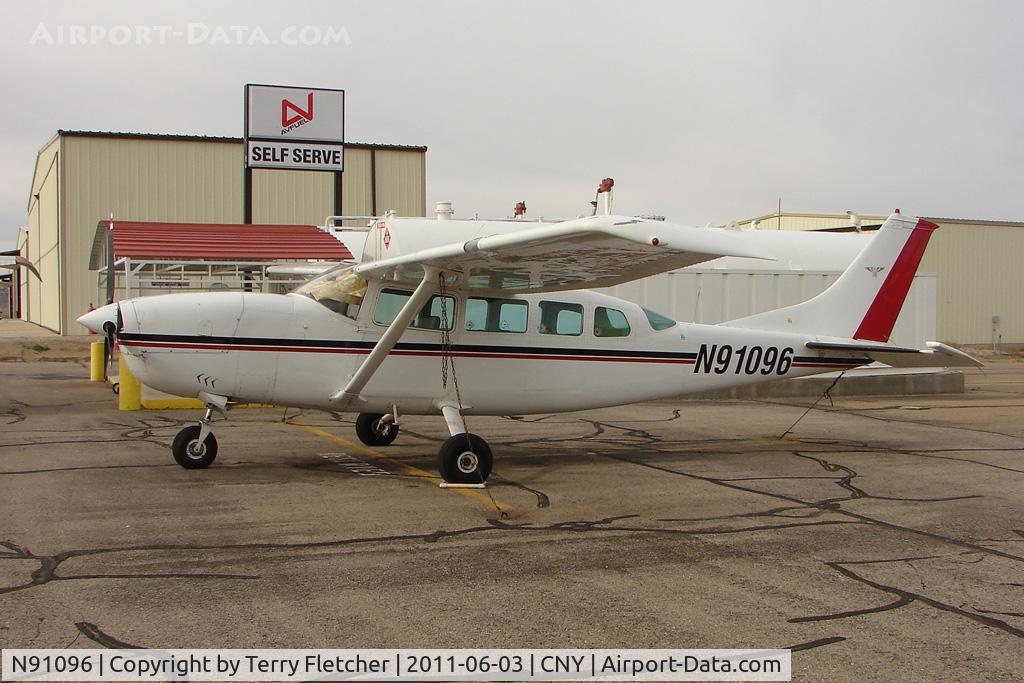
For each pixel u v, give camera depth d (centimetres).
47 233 4031
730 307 1661
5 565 504
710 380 957
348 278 823
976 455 994
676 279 1623
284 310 792
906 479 841
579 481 800
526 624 429
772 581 507
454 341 838
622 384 916
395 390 822
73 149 3259
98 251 1806
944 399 1680
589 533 607
